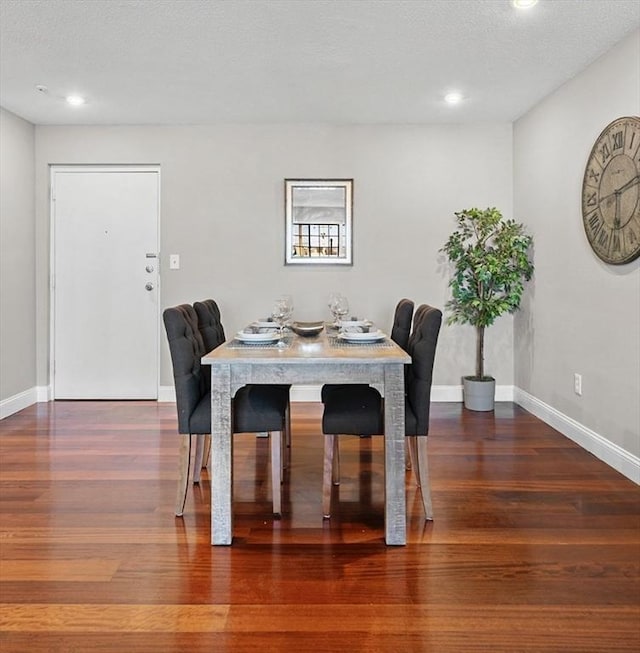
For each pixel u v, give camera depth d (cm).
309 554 203
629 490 263
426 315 234
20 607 170
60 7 253
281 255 449
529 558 199
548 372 381
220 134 443
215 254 449
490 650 150
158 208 452
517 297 409
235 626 161
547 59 311
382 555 202
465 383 430
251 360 208
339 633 158
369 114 416
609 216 293
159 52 302
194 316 280
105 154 443
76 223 454
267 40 287
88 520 232
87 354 460
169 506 246
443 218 445
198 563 197
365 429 226
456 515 236
